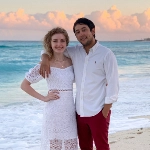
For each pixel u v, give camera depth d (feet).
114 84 13.24
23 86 14.12
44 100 13.92
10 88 45.55
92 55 13.37
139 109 30.60
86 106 13.62
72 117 14.05
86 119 13.76
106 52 13.25
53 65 13.94
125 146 19.58
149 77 57.36
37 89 41.91
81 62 13.64
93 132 13.75
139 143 20.17
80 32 13.29
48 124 13.92
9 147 19.67
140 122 25.81
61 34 13.67
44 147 14.08
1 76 61.31
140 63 97.76
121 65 89.92
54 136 13.89
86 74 13.47
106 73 13.32
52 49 13.99
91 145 14.84
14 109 30.73
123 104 32.71
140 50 184.03
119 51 172.35
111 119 26.73
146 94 38.70
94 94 13.48
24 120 26.30
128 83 48.67
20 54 112.98
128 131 23.12
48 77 13.93
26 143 20.49
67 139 13.93
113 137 21.57
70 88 14.03
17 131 23.15
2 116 27.66
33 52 122.31
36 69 14.02
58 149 13.98
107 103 13.25
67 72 13.97
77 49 13.92
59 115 13.80
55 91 13.82
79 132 14.51
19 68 77.25
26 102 34.42
